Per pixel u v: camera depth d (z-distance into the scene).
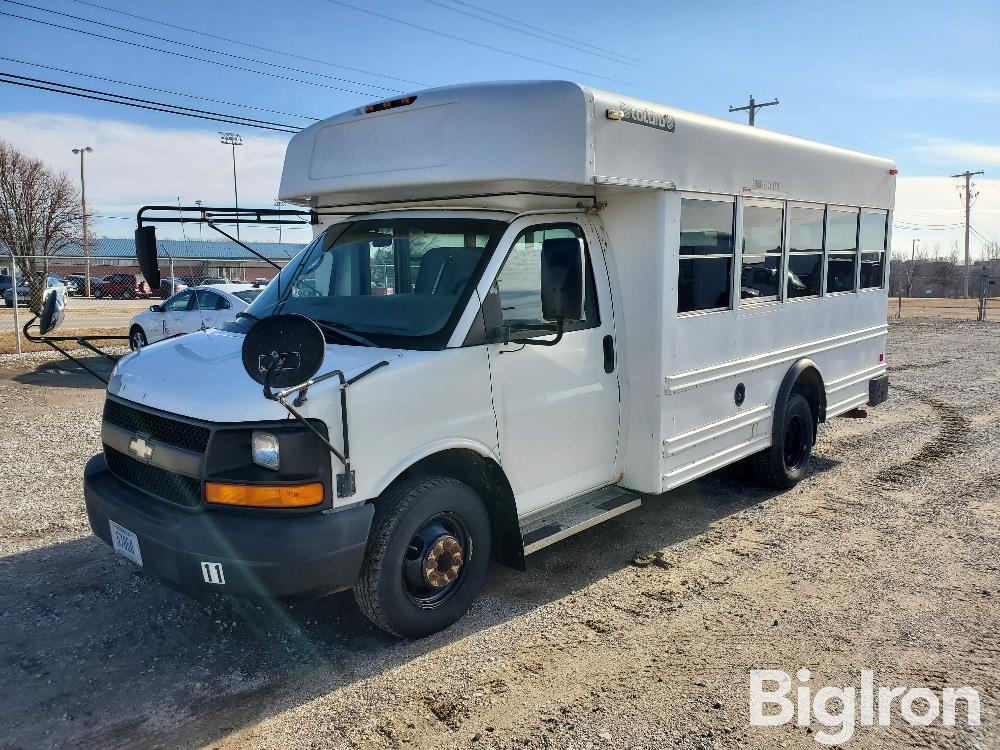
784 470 6.51
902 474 7.16
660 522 5.86
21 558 5.01
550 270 3.74
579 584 4.71
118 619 4.21
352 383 3.46
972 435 8.74
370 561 3.68
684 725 3.28
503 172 3.98
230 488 3.36
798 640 4.02
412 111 4.29
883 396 8.17
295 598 3.39
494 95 4.05
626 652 3.89
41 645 3.93
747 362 5.80
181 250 45.41
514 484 4.29
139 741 3.18
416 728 3.26
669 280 4.86
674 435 5.09
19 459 7.38
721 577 4.83
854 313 7.45
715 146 5.20
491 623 4.19
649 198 4.79
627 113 4.41
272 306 4.58
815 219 6.62
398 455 3.66
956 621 4.23
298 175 4.87
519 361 4.25
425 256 4.32
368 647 3.93
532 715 3.35
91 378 12.58
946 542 5.43
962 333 22.36
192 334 4.53
